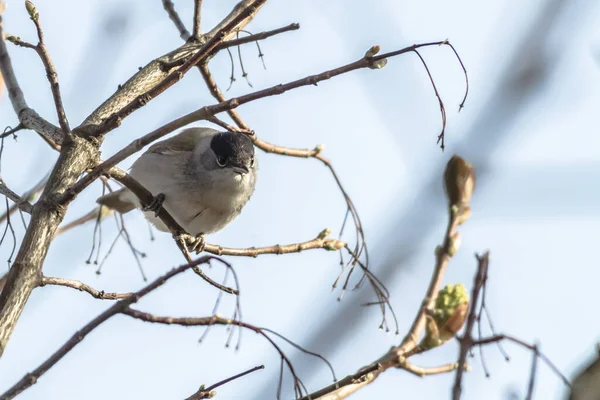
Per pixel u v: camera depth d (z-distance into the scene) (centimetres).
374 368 686
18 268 681
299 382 716
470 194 769
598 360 476
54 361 568
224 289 731
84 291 700
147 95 784
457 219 759
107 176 862
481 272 558
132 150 707
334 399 677
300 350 728
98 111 875
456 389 507
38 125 842
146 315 687
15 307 662
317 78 713
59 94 781
